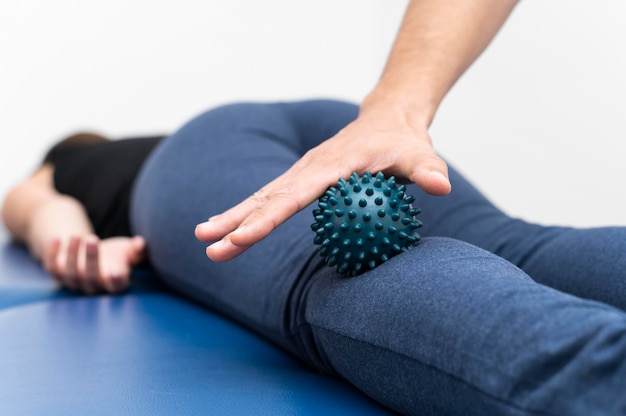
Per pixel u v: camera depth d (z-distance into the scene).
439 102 0.78
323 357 0.66
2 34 2.34
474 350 0.45
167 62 2.50
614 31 2.12
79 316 0.94
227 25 2.53
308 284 0.68
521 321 0.44
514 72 2.27
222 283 0.85
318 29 2.60
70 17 2.39
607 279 0.67
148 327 0.87
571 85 2.19
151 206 1.03
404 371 0.52
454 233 0.87
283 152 0.95
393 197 0.60
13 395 0.60
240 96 2.57
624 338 0.41
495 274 0.51
